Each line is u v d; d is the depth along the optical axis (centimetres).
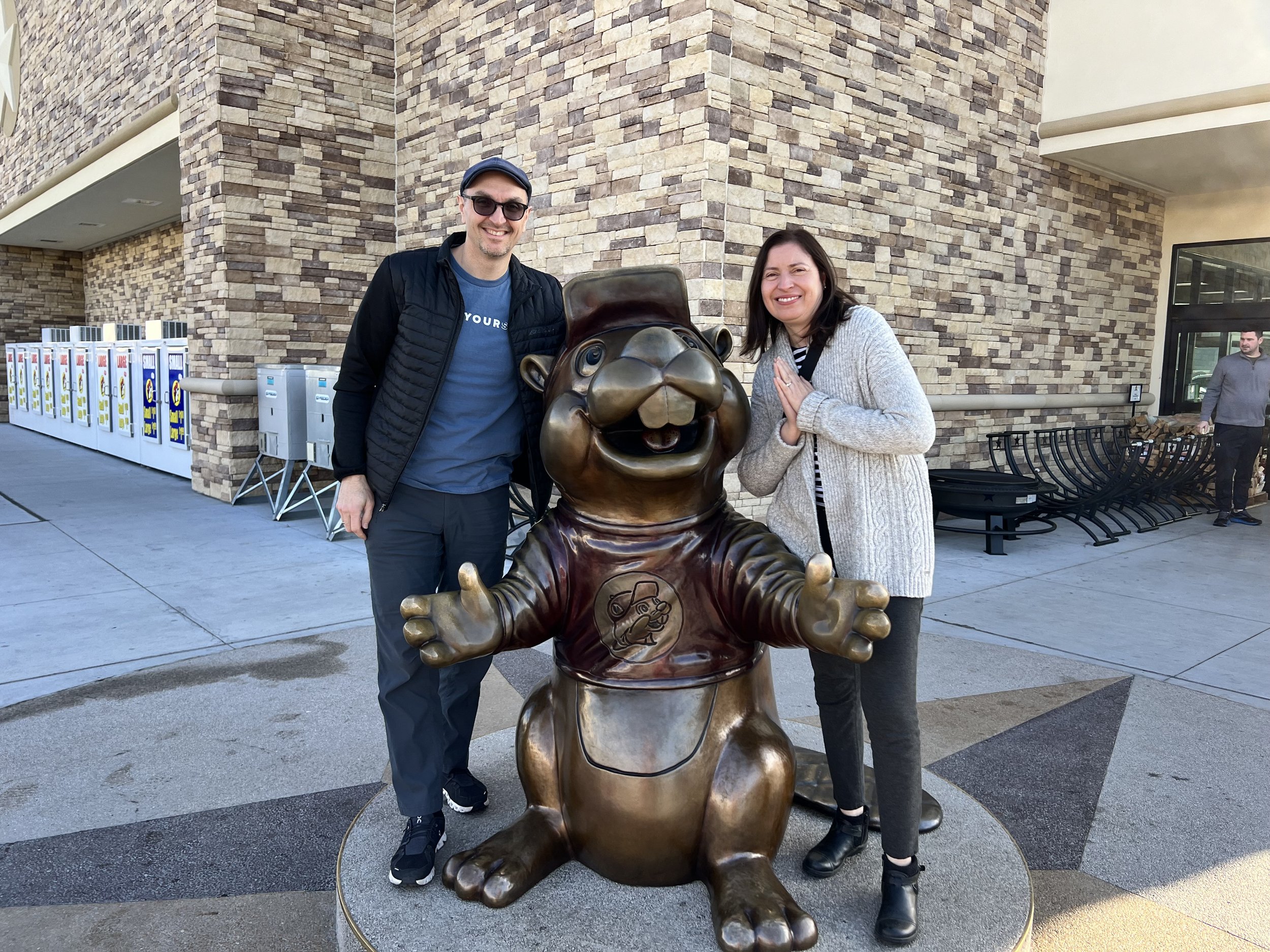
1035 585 649
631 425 217
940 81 805
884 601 188
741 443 226
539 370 241
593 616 222
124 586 609
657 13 647
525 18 771
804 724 370
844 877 244
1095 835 302
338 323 949
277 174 891
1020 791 334
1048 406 981
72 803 321
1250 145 885
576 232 732
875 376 226
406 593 259
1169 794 331
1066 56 906
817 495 242
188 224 940
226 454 913
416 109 926
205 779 340
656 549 220
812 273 234
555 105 744
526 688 439
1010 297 920
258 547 735
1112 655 493
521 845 232
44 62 1413
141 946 244
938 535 843
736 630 224
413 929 217
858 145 733
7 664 460
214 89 852
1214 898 266
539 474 271
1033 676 458
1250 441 903
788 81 670
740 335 651
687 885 235
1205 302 1108
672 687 218
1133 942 246
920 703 421
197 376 955
